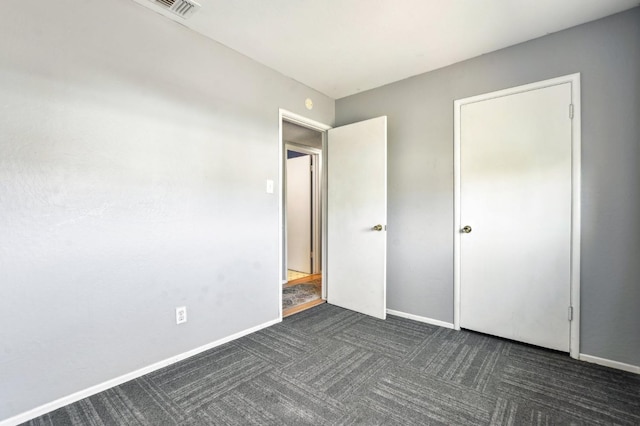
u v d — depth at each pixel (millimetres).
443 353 2229
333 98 3463
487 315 2502
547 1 1842
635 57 1924
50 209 1584
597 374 1941
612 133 1995
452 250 2656
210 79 2271
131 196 1871
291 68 2734
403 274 2961
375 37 2244
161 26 1996
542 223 2246
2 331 1469
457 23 2068
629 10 1930
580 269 2113
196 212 2195
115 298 1816
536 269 2277
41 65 1546
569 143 2135
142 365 1938
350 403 1677
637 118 1925
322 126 3330
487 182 2469
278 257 2832
